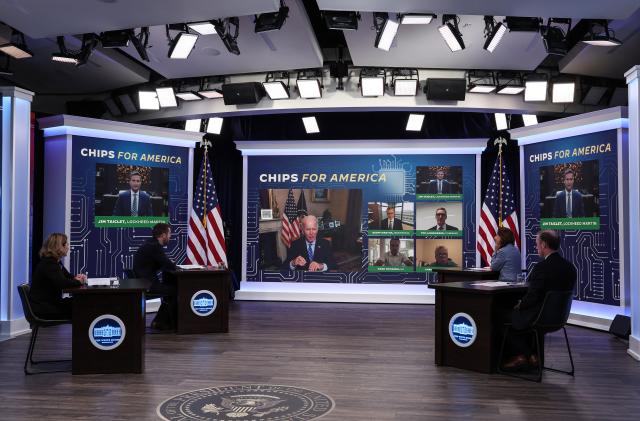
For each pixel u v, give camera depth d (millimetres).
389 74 9188
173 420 3965
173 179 9625
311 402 4383
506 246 6793
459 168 10266
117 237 8992
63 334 7184
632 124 6148
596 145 7805
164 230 7375
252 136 10859
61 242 5434
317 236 10523
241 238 11258
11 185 7059
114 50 8602
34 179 9156
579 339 7020
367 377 5133
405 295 10211
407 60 8500
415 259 10305
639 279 5949
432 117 10461
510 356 5457
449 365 5547
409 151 10359
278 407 4254
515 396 4562
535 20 6723
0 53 8320
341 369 5426
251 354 6082
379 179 10414
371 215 10414
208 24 6637
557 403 4383
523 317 4953
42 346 6441
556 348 6484
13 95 7090
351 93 9312
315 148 10438
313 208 10547
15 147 7113
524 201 8953
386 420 3975
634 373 5328
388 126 10555
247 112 9719
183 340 6855
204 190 9523
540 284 4883
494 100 9289
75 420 3953
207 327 7355
